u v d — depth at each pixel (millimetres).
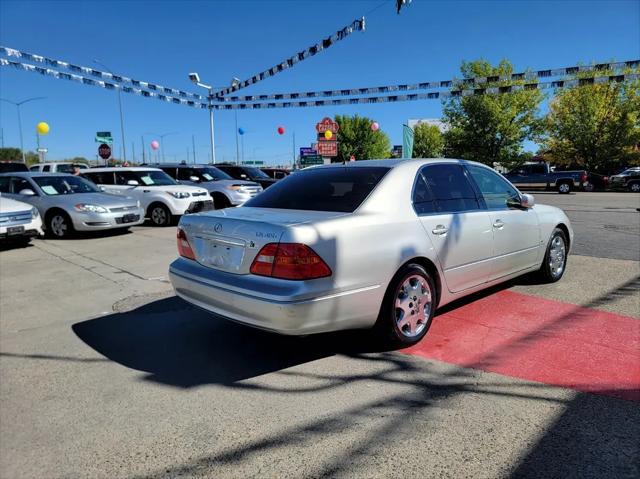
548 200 21594
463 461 2455
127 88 15391
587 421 2793
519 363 3604
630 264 6867
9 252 8836
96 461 2543
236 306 3416
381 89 15180
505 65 37438
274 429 2795
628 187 30422
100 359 3857
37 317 4961
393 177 4023
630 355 3705
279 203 4176
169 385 3387
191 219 4051
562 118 37125
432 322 4512
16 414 3027
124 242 9906
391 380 3381
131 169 13727
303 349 3980
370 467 2426
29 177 11133
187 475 2406
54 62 12422
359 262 3459
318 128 18641
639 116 35062
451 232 4176
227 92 17859
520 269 5230
